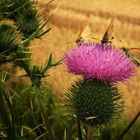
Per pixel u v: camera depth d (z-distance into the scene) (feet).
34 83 16.31
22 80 38.29
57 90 49.65
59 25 139.03
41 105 16.39
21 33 16.88
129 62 15.99
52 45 86.63
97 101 16.07
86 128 16.01
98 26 138.92
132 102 59.41
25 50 16.16
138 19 165.07
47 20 15.85
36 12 17.22
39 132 16.49
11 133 15.20
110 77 15.78
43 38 16.42
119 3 196.03
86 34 16.48
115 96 16.67
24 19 16.92
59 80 57.67
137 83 68.23
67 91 17.01
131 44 115.55
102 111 16.01
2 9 15.60
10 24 16.63
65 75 59.11
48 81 52.65
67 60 16.19
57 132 31.65
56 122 31.45
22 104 28.84
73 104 16.37
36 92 16.31
